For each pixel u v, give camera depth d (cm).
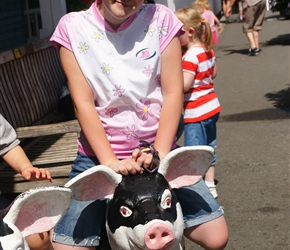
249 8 1470
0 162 565
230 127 854
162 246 262
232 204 579
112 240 291
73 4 999
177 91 329
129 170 293
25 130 530
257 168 672
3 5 1158
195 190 336
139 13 327
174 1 1565
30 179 325
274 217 542
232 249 490
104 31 322
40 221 281
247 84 1151
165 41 329
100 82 321
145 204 277
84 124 321
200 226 336
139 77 321
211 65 579
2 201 539
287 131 809
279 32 1872
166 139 320
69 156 556
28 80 682
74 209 321
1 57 618
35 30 1306
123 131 326
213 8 2308
